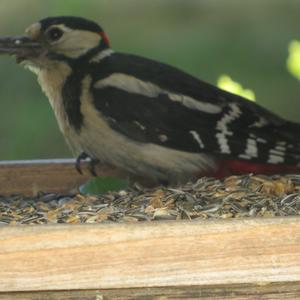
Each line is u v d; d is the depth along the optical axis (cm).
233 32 2067
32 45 1041
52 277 711
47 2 2048
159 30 2086
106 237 710
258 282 720
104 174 1047
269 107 1814
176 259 714
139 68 1032
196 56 1972
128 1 2184
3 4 2094
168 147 1005
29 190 1027
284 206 839
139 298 722
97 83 1017
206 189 909
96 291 720
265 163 1002
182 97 1015
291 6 2175
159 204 859
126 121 1002
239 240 714
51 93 1052
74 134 1033
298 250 715
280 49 1984
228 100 1032
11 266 709
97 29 1053
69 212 846
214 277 715
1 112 1752
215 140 1002
